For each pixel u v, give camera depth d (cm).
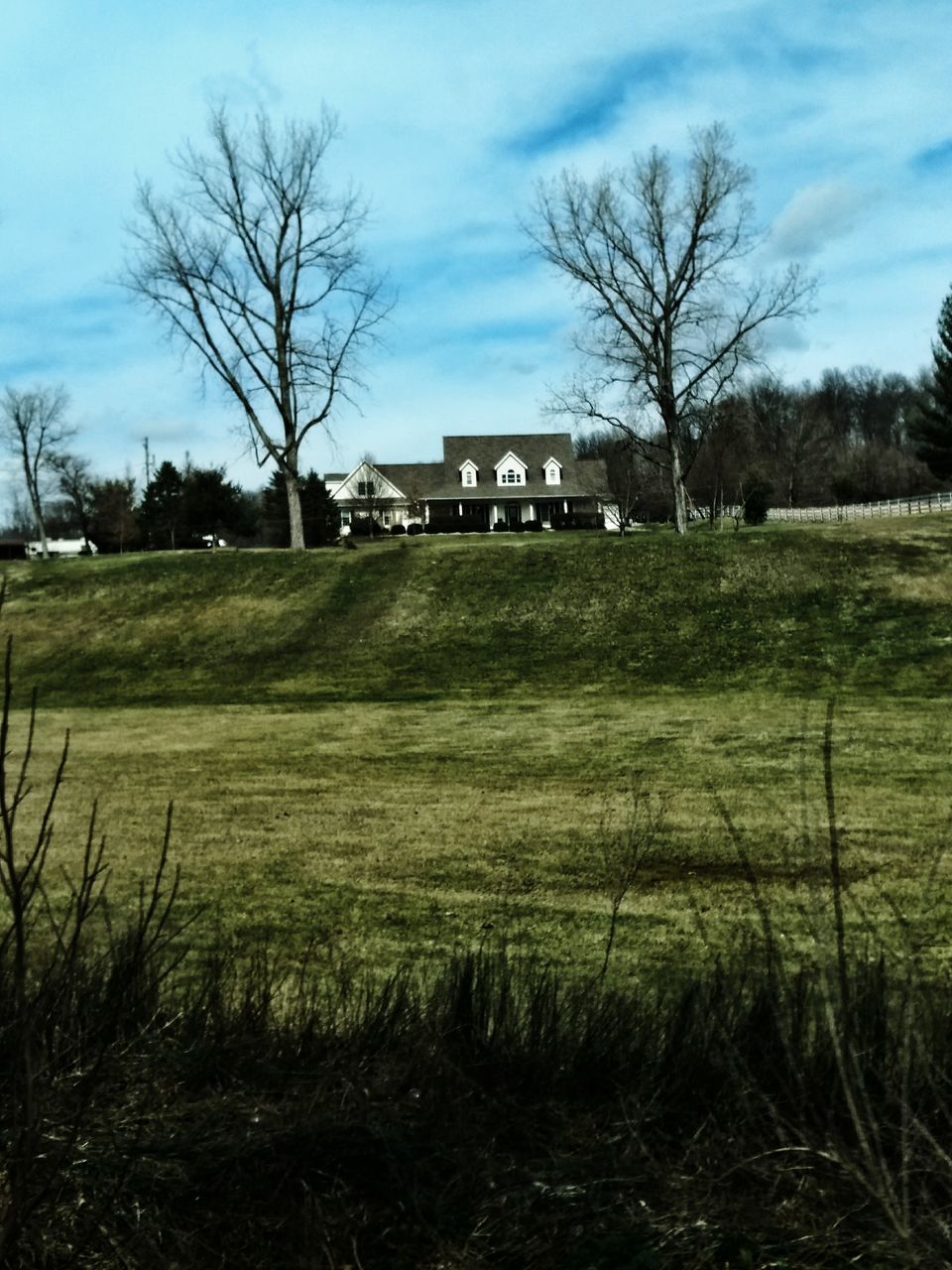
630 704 2530
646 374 5184
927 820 1329
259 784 1784
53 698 3133
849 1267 313
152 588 4178
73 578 4384
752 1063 401
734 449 7712
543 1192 342
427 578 3925
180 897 1066
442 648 3288
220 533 8688
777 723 2155
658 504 8862
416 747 2111
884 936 826
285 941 895
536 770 1830
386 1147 350
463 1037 435
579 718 2366
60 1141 357
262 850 1292
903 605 3136
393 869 1189
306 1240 324
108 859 1240
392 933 930
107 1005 423
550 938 905
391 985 503
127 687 3203
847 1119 361
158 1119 377
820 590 3334
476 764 1909
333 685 3036
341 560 4319
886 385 13712
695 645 3047
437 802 1593
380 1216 341
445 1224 334
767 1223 328
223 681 3180
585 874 1144
